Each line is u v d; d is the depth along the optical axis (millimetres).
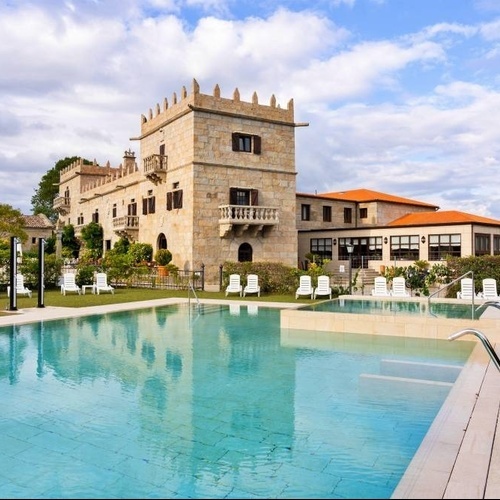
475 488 4707
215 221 34781
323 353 13047
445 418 6680
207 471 6105
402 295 24203
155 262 36312
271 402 8812
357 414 8102
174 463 6344
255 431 7406
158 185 39156
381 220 48594
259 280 29094
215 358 12484
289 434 7266
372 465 6203
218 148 34875
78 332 16250
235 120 35625
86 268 31750
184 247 34875
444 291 25641
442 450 5617
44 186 88562
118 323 18203
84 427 7625
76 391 9562
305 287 26234
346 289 28938
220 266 31750
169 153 37250
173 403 8812
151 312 21156
